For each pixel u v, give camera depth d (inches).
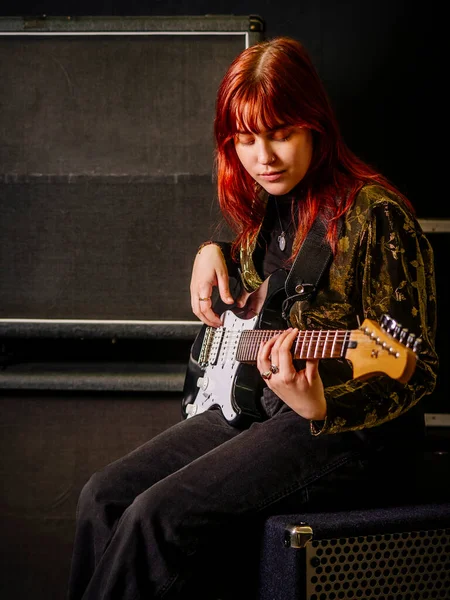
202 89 80.4
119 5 90.0
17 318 81.4
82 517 59.1
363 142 89.6
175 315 80.7
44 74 81.0
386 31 89.3
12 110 81.2
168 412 79.9
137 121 80.5
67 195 81.0
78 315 81.1
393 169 89.5
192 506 50.7
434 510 52.8
